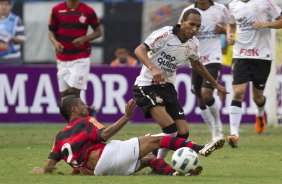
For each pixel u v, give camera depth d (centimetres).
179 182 2461
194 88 4109
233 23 3900
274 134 4478
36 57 6388
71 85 4453
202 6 4006
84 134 2603
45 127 4984
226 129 4853
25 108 5250
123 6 6322
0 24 5525
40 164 3078
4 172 2812
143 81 2873
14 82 5234
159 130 4694
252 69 3888
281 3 5522
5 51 5547
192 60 2909
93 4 6316
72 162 2625
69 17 4391
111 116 5200
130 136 4306
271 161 3156
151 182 2456
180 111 2884
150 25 6306
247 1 3828
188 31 2788
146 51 2788
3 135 4434
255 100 4184
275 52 5025
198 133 4491
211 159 3219
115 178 2542
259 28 3766
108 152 2583
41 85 5228
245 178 2622
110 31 6312
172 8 6281
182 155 2608
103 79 5194
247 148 3662
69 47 4431
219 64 4031
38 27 6384
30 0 6378
